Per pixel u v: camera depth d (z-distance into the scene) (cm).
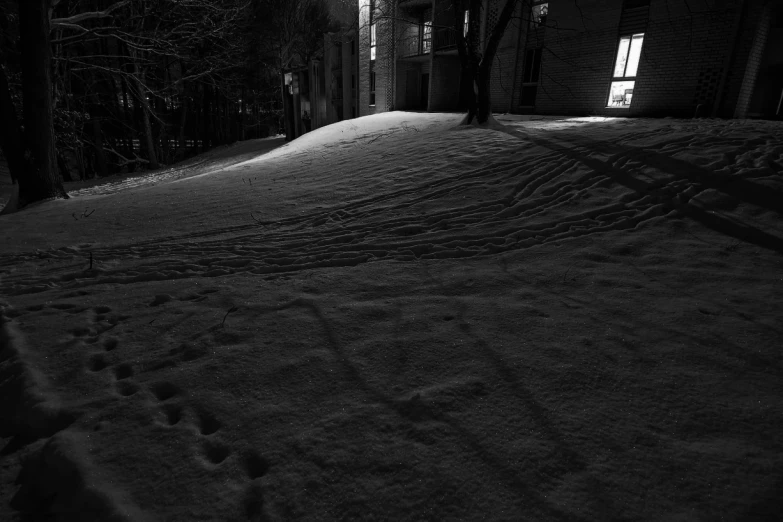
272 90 4538
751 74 1233
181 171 2286
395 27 2542
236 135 4666
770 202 492
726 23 1227
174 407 238
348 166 943
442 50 2242
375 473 189
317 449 203
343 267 441
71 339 313
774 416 216
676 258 407
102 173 3002
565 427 212
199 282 418
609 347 277
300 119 3309
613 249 434
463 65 1237
